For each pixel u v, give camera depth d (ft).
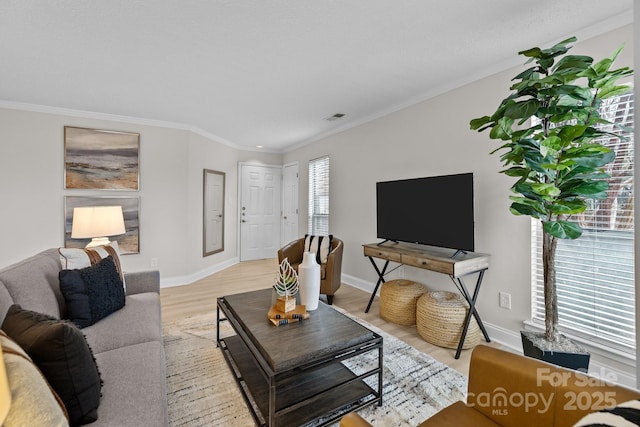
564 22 6.16
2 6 5.56
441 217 8.48
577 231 4.93
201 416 5.07
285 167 19.92
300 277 6.31
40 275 5.49
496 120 5.95
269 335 5.13
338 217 14.23
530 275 7.33
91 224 8.55
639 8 3.79
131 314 6.17
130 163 12.52
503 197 7.86
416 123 10.26
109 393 3.67
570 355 5.10
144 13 5.82
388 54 7.43
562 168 5.01
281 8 5.70
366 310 10.08
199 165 14.67
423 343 7.86
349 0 5.49
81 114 11.66
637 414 1.98
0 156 10.58
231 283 13.94
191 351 7.25
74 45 6.95
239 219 18.70
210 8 5.69
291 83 9.14
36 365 2.91
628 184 5.92
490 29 6.42
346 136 13.65
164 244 13.30
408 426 4.91
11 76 8.58
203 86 9.37
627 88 4.85
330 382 5.63
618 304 6.07
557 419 2.96
